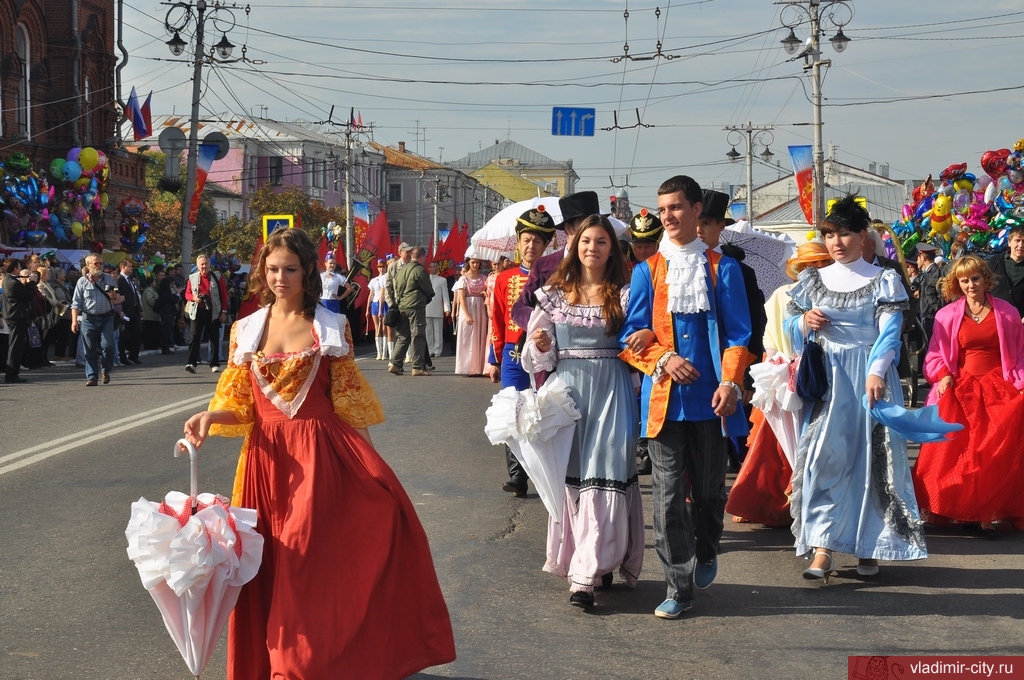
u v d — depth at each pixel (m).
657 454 5.19
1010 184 21.42
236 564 3.83
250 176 72.81
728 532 6.95
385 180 92.88
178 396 14.41
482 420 11.87
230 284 28.50
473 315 17.33
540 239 7.55
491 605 5.36
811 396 5.73
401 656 3.97
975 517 6.73
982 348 6.96
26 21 34.22
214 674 4.48
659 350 5.11
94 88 37.34
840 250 5.81
